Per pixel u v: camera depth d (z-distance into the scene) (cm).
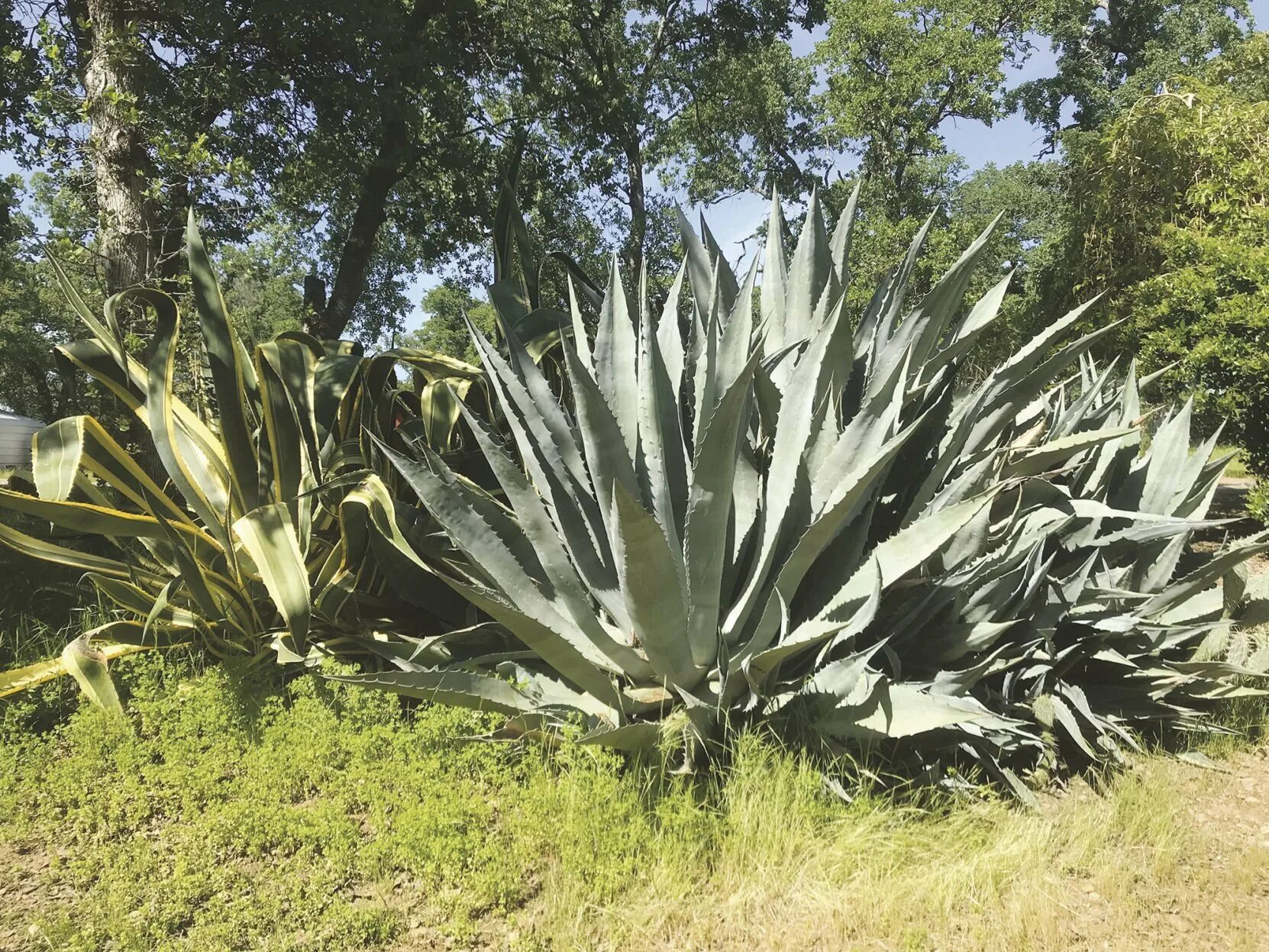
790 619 347
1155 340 857
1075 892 277
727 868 273
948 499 352
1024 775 352
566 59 1703
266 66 1126
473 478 452
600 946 245
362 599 428
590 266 2414
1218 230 890
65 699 396
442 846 261
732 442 280
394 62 1123
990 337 1247
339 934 243
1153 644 393
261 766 309
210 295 387
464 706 321
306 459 441
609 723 321
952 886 264
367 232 1382
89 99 748
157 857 278
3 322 3017
